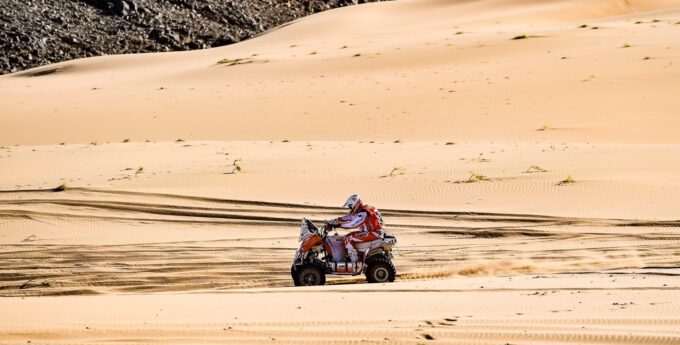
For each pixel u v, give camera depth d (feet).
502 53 563.48
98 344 90.58
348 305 114.93
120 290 160.66
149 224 208.33
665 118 386.11
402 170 255.09
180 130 434.71
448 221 200.13
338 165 268.41
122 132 438.40
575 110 409.69
